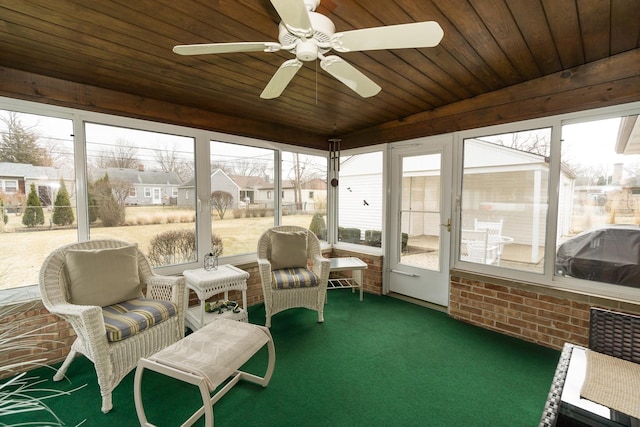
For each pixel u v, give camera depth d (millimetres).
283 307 2992
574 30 1758
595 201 2336
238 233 3566
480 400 1885
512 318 2727
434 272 3502
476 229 3031
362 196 4223
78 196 2477
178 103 2961
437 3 1475
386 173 3855
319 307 3068
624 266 2221
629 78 2102
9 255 2221
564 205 2475
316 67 2150
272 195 3908
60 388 1987
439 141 3307
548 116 2486
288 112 3303
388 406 1833
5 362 2027
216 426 1667
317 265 3311
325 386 2025
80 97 2432
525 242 2697
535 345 2568
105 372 1787
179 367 1475
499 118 2748
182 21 1594
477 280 2941
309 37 1293
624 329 1413
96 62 2066
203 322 2605
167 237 3000
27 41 1779
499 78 2471
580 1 1478
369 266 4027
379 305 3539
